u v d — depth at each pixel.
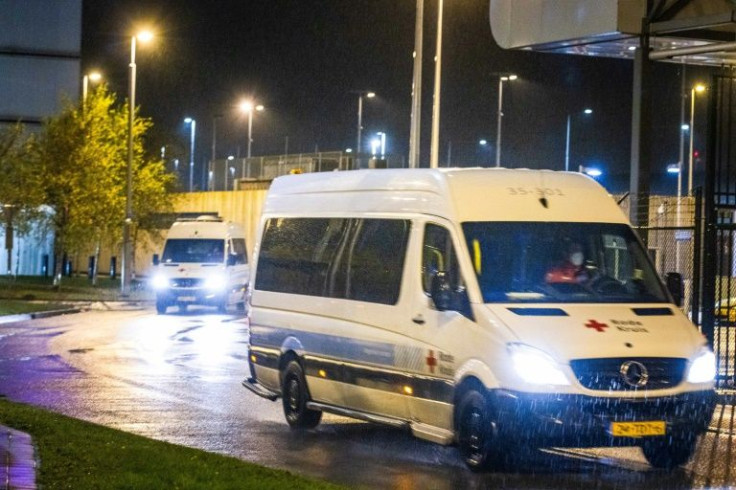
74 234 62.88
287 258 17.84
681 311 14.13
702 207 22.25
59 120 65.06
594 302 13.94
